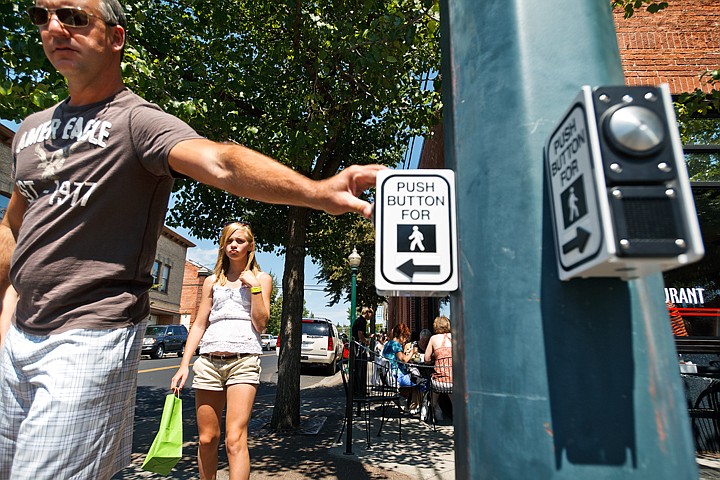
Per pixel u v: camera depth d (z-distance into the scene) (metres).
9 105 3.21
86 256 1.34
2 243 1.62
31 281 1.33
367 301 23.53
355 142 7.94
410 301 15.10
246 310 2.98
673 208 0.61
